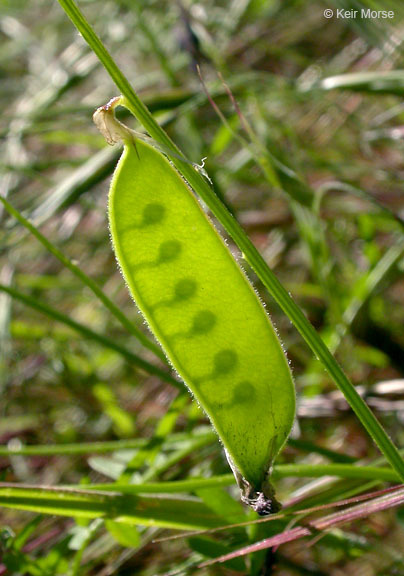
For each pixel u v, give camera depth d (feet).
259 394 0.34
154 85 0.87
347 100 0.76
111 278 0.75
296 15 0.91
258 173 0.71
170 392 0.63
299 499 0.44
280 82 0.66
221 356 0.34
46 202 0.58
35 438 0.62
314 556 0.47
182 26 0.65
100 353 0.68
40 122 0.76
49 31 0.97
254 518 0.42
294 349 0.65
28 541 0.50
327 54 0.87
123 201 0.33
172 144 0.33
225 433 0.34
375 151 0.75
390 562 0.45
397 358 0.62
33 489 0.40
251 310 0.34
